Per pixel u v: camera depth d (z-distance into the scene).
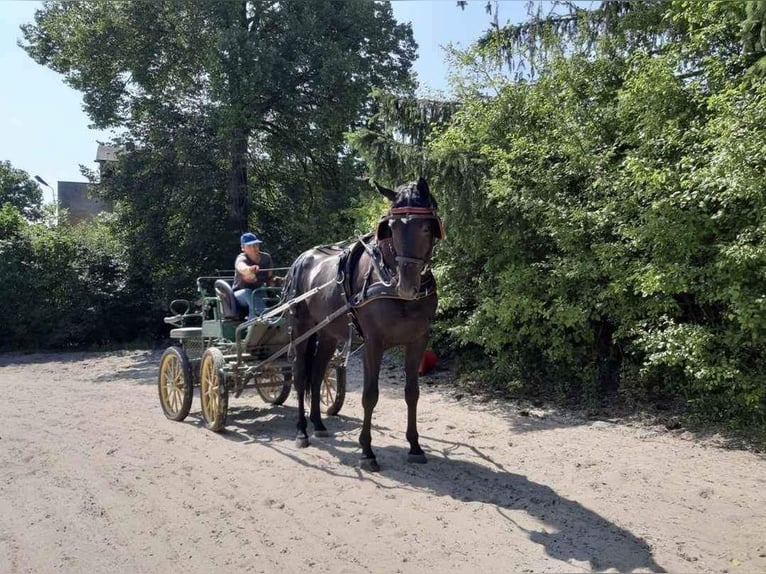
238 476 5.79
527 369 9.28
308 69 16.55
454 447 6.62
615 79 9.03
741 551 4.07
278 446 6.78
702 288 6.67
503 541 4.34
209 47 15.95
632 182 7.25
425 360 10.79
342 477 5.70
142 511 5.03
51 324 17.53
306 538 4.46
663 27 8.88
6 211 18.00
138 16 16.34
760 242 6.25
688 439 6.52
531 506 4.93
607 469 5.70
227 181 17.48
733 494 5.00
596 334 8.58
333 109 16.45
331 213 17.25
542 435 6.93
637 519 4.61
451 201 8.51
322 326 6.55
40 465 6.31
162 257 17.58
